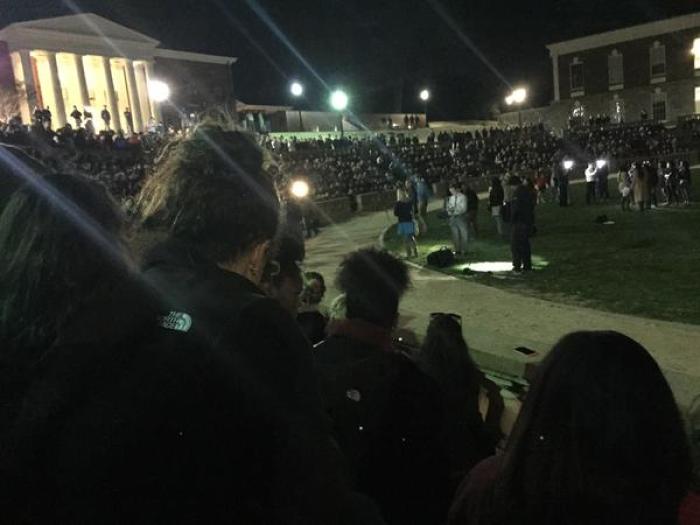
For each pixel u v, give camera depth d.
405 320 10.21
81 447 1.09
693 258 13.66
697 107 61.78
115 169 29.98
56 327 1.23
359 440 2.26
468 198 19.25
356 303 2.50
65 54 49.50
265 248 1.45
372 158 44.47
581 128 58.91
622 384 1.35
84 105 49.94
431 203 36.50
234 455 1.11
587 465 1.33
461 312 10.68
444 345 3.18
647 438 1.32
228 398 1.10
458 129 71.38
